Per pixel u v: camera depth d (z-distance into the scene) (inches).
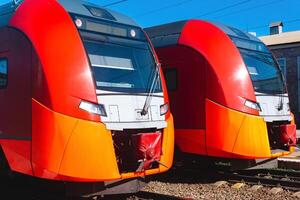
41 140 259.4
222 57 375.6
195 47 386.6
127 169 287.0
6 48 288.2
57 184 313.6
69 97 260.4
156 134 287.4
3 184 343.3
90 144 260.5
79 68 268.1
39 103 262.7
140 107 291.6
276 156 383.2
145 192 327.6
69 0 293.9
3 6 313.9
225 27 405.1
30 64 270.5
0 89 290.4
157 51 415.2
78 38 276.5
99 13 301.9
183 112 389.1
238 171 429.4
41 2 286.2
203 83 377.4
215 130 367.9
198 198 326.6
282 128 395.2
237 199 325.4
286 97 421.4
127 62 301.4
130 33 314.2
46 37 269.7
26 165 268.8
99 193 276.5
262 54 416.8
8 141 281.1
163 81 319.0
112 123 271.3
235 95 366.3
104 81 279.3
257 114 371.9
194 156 405.4
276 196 335.0
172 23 426.0
